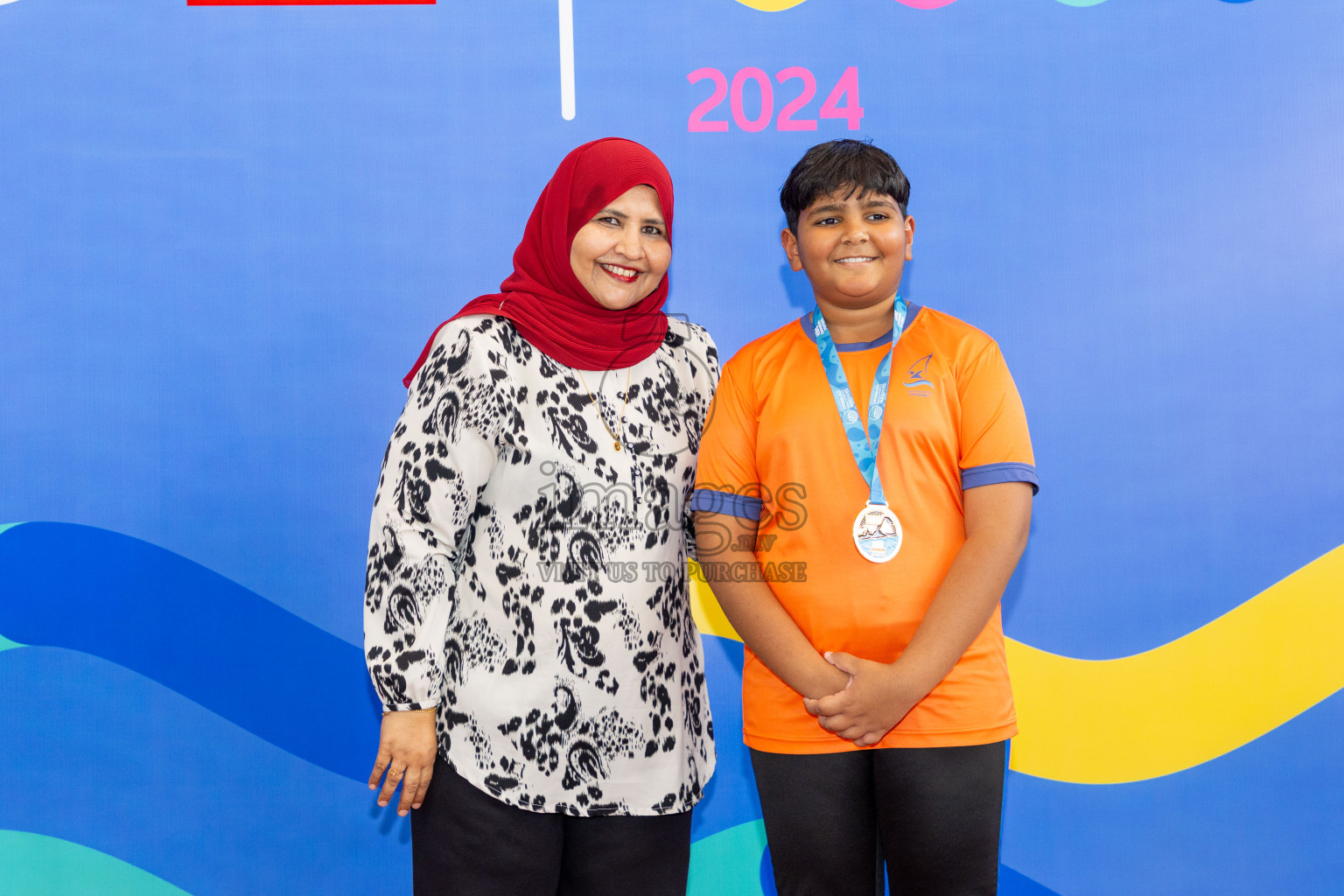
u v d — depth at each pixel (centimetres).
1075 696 172
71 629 167
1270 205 173
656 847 122
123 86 168
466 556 122
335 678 170
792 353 129
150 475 168
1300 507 173
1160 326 173
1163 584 172
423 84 171
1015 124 172
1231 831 172
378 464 171
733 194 172
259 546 169
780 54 172
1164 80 173
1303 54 173
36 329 168
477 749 116
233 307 169
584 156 125
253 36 169
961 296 172
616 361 126
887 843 118
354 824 170
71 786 166
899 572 116
